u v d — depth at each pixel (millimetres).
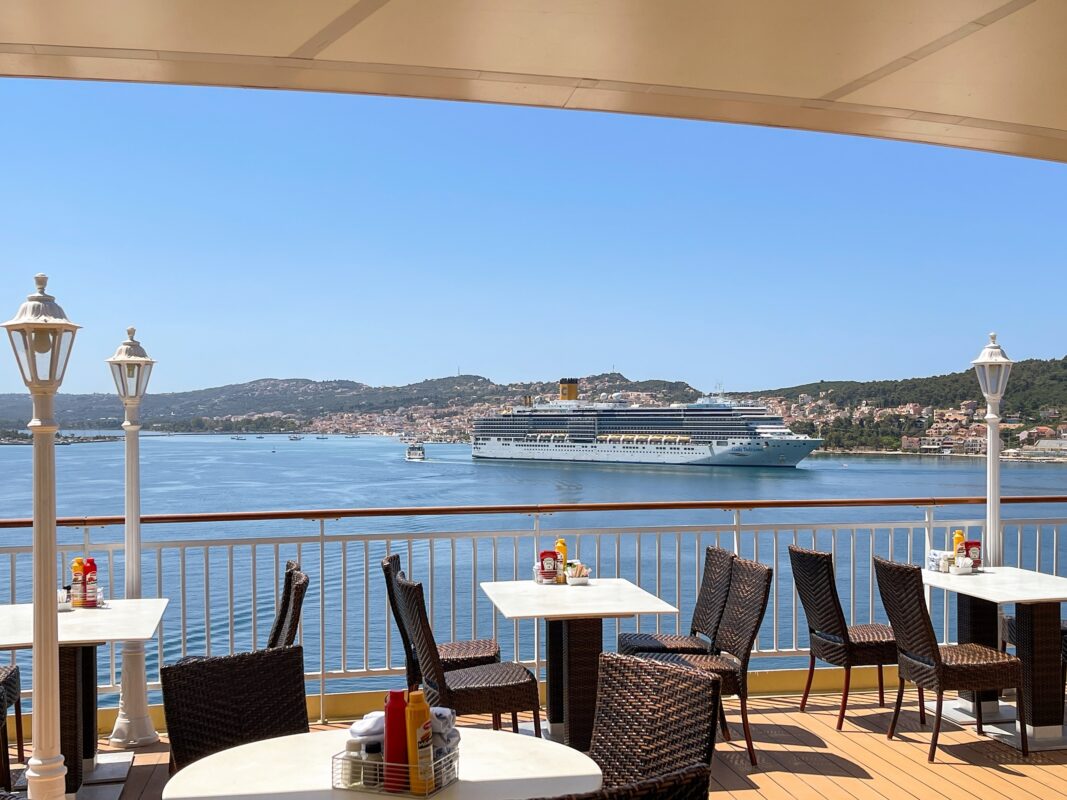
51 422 3086
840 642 4832
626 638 4953
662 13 2451
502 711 4039
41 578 3084
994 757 4402
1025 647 4605
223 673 2914
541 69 2869
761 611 4305
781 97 3137
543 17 2473
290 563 4312
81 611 4254
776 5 2404
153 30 2527
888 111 3268
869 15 2461
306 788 2182
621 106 3229
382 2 2371
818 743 4613
